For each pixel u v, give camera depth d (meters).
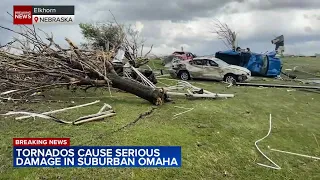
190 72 15.81
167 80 15.38
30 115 7.15
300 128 7.49
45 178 4.53
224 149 5.93
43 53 9.32
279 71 18.72
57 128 6.49
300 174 5.24
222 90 12.76
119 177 4.70
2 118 7.05
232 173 5.12
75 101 9.16
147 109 8.39
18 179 4.46
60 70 8.96
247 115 8.35
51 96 9.70
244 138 6.57
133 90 9.05
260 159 5.67
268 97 11.23
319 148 6.33
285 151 6.07
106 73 9.33
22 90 8.66
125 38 14.26
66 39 9.63
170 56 22.56
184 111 8.34
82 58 9.33
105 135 6.18
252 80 16.83
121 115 7.68
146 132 6.47
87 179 4.59
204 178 4.88
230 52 18.86
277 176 5.11
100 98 9.67
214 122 7.46
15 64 8.79
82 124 6.80
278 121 7.99
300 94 12.22
